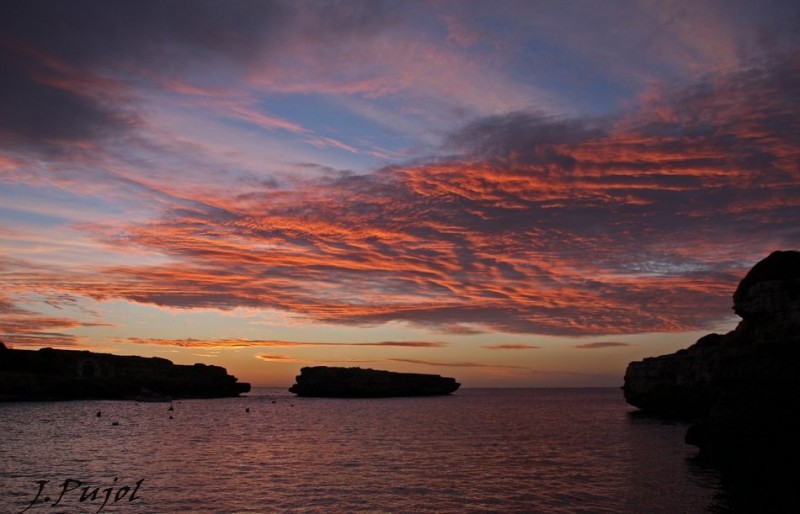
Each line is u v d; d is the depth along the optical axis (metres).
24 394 163.75
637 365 118.56
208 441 64.81
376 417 116.31
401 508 31.50
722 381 44.53
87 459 47.88
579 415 120.75
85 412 117.38
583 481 39.00
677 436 69.06
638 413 119.38
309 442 64.75
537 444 62.94
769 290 39.81
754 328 41.59
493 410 148.38
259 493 34.84
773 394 40.44
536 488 36.75
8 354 183.00
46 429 75.81
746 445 41.47
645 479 39.16
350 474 41.97
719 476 39.75
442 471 43.53
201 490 35.53
